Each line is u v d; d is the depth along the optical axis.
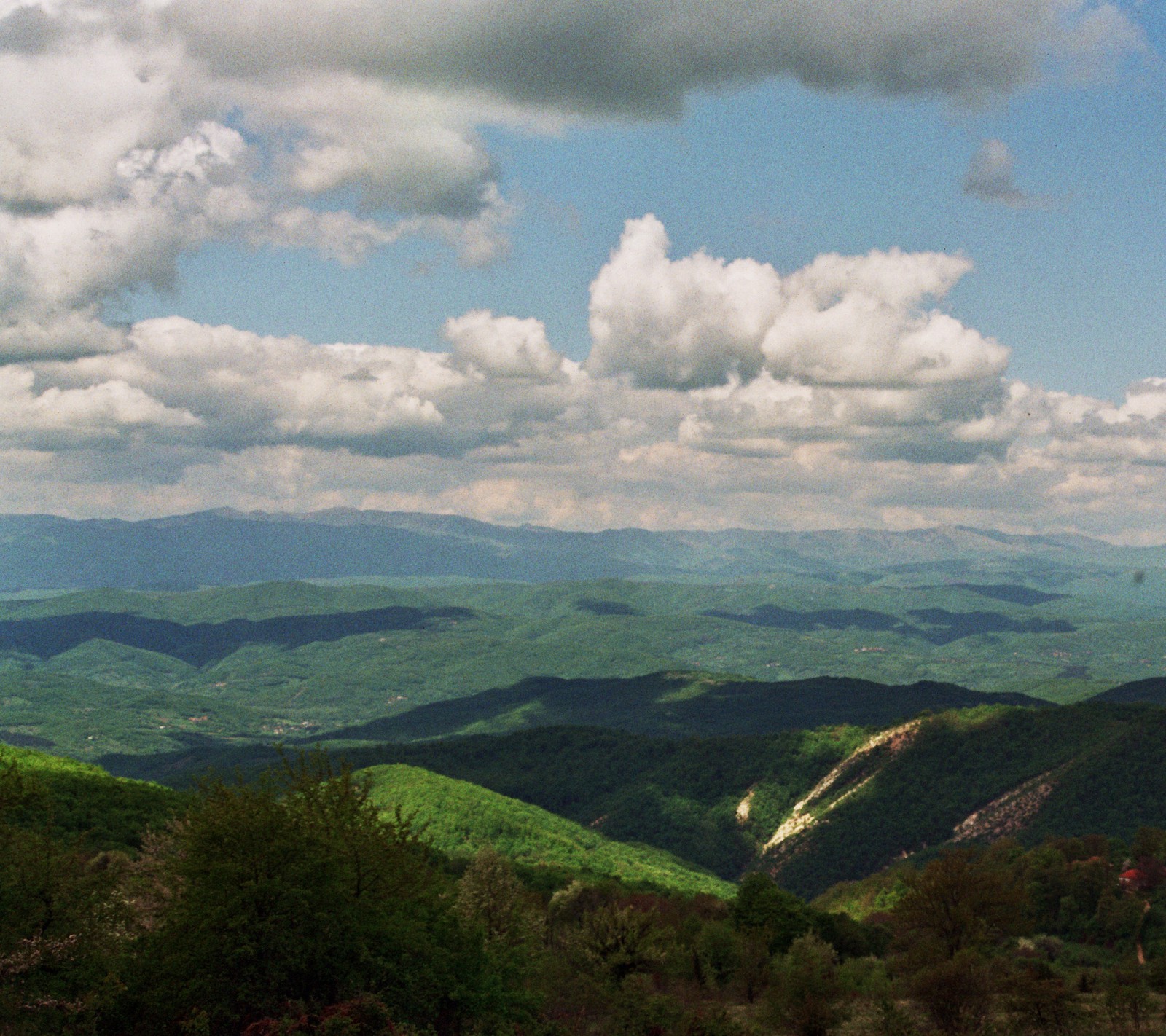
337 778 36.28
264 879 31.72
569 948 64.81
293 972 32.53
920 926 67.94
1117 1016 51.50
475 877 51.19
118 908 33.53
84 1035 30.62
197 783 34.59
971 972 52.03
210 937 31.14
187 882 32.66
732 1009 62.03
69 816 80.62
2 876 31.98
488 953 40.25
